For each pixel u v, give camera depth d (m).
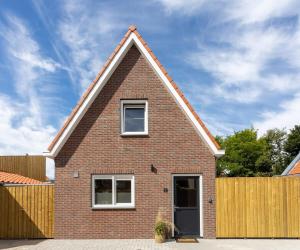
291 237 12.63
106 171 12.96
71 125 12.92
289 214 12.72
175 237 12.57
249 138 44.22
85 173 12.97
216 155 13.05
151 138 13.12
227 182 12.90
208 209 12.77
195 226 12.77
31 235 12.86
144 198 12.84
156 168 12.98
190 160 13.00
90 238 12.70
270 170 41.88
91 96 13.02
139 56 13.51
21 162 23.06
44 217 12.94
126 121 13.41
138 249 10.77
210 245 11.45
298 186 12.80
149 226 12.71
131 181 13.05
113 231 12.72
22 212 12.98
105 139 13.12
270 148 46.41
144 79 13.39
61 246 11.35
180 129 13.15
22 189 13.09
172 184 12.92
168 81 13.10
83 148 13.07
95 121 13.20
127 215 12.77
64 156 13.02
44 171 23.45
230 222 12.72
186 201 12.92
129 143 13.10
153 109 13.23
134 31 13.35
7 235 12.88
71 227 12.77
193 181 13.05
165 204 12.80
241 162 42.38
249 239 12.55
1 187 13.09
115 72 13.42
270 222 12.70
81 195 12.88
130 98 13.27
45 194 13.05
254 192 12.83
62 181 12.95
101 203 12.96
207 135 12.94
